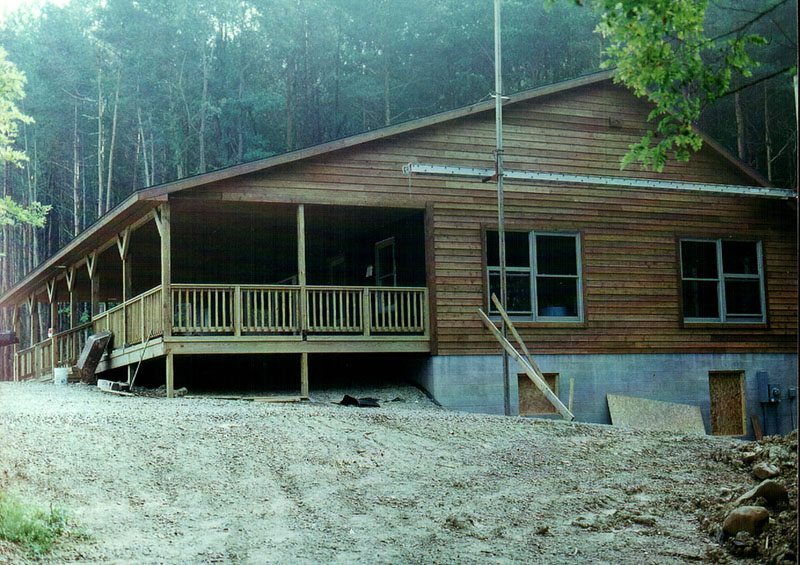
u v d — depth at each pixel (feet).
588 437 35.42
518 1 147.43
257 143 156.04
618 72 34.55
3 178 163.43
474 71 150.20
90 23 178.91
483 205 55.77
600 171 59.47
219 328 49.90
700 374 60.54
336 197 52.37
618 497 27.02
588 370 57.11
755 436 61.46
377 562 21.27
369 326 52.31
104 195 167.63
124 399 47.44
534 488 28.02
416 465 30.68
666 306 60.13
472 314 54.54
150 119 161.27
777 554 21.26
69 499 24.88
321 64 164.45
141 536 22.43
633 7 31.40
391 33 156.56
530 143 57.57
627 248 59.47
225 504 25.58
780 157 125.90
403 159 54.24
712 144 62.28
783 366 63.36
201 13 168.96
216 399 48.39
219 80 164.45
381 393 54.08
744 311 63.31
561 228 57.67
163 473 28.12
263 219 57.93
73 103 168.86
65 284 86.58
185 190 49.44
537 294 56.70
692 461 31.09
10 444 29.81
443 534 23.58
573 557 21.98
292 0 165.58
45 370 80.23
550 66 146.82
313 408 42.83
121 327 59.36
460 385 53.67
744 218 63.67
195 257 72.69
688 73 33.35
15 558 19.85
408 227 58.70
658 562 21.70
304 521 24.36
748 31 105.29
